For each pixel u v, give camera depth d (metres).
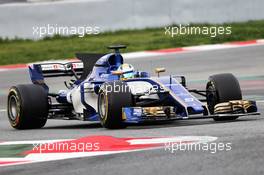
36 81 43.53
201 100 39.62
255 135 31.06
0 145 34.38
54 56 81.62
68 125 43.75
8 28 91.25
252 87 57.97
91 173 25.72
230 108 36.81
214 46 82.50
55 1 92.38
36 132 39.31
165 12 92.56
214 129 34.16
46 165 28.09
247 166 24.91
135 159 27.67
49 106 42.31
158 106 38.34
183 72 68.50
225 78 38.28
